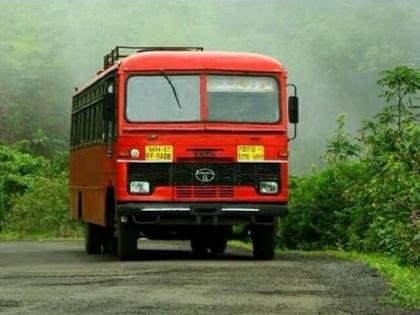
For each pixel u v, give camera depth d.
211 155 18.95
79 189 24.52
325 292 13.20
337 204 23.73
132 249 19.31
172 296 12.84
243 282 14.39
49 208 36.53
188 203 18.88
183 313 11.35
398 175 19.30
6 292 13.52
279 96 19.28
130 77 19.11
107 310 11.62
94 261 19.81
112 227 20.70
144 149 18.89
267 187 19.06
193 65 19.17
